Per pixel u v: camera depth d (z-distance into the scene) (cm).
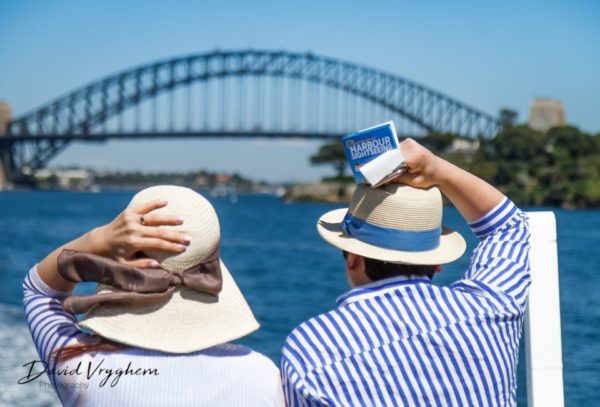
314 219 7012
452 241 236
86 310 207
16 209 8200
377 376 214
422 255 224
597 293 1570
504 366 220
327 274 2284
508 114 12269
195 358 208
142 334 206
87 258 201
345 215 235
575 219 6631
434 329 216
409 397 214
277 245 3572
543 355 279
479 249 243
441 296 220
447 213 6006
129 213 203
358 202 226
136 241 201
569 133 9175
